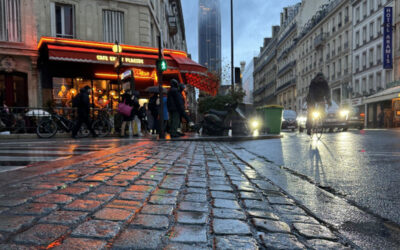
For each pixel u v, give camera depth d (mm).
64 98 14836
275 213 1814
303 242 1374
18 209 1654
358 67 36250
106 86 15852
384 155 4773
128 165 3488
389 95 24141
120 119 11031
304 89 52531
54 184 2311
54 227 1398
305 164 4055
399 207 2025
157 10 21797
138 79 17062
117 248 1198
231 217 1675
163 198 2049
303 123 18578
